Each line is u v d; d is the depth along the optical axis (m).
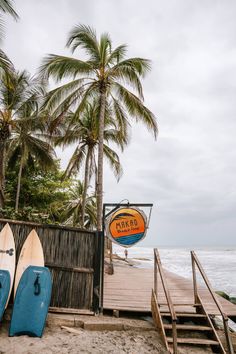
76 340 4.20
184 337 4.79
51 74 11.70
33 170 19.97
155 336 4.60
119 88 12.41
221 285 20.62
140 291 7.00
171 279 9.22
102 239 5.59
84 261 5.46
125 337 4.48
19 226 5.54
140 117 12.73
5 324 4.62
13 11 8.05
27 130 15.54
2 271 4.93
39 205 19.84
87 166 18.17
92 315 5.14
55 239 5.51
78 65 11.57
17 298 4.57
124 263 15.52
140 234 5.45
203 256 71.50
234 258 61.31
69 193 23.91
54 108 12.21
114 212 5.58
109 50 12.62
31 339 4.13
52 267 5.34
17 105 15.05
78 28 11.75
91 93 12.68
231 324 8.08
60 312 5.09
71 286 5.31
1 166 14.49
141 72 11.98
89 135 17.47
